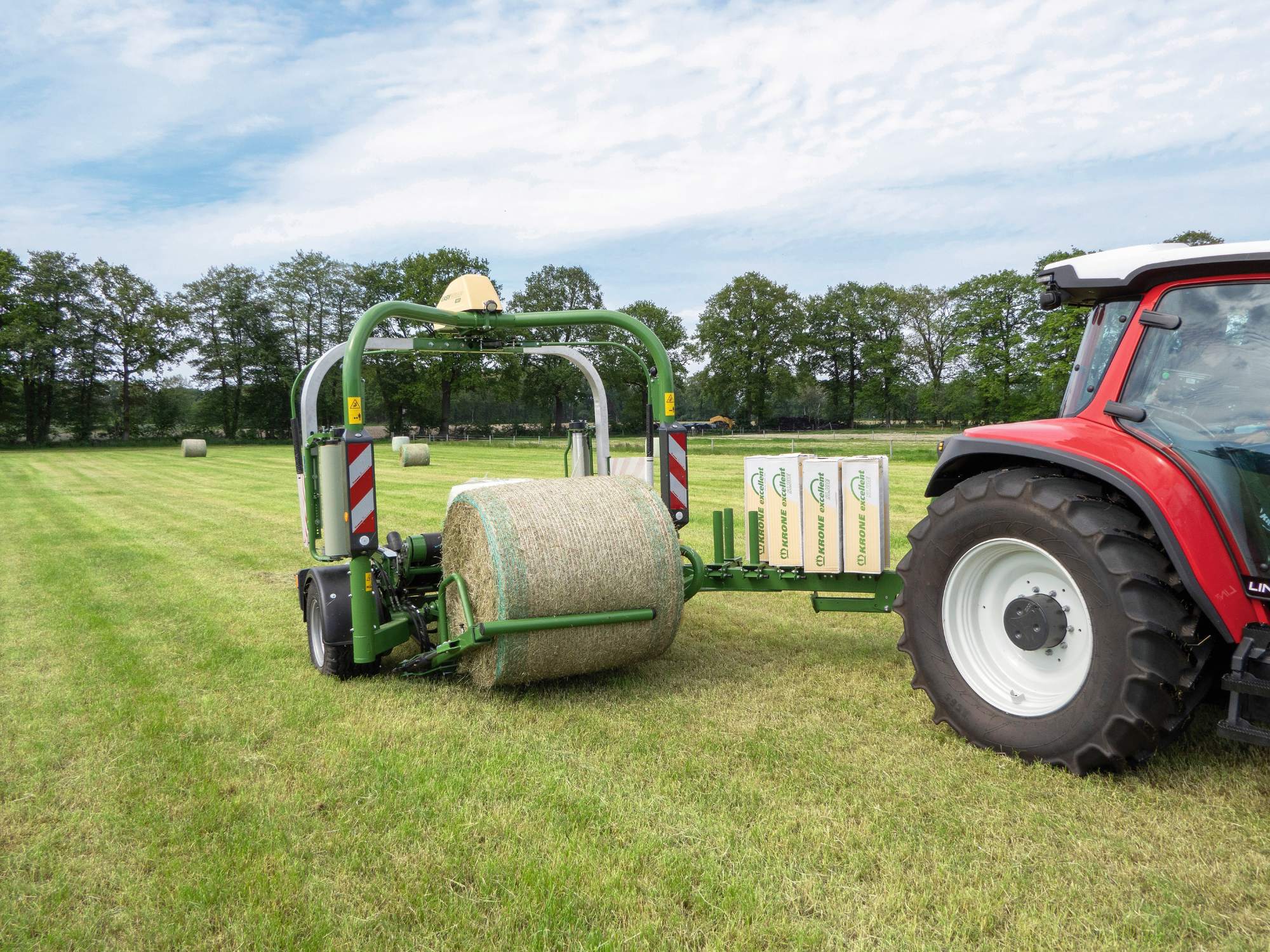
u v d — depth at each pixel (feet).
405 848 9.00
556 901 7.86
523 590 12.89
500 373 202.28
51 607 22.07
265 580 25.71
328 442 15.62
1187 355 9.96
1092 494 10.45
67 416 187.83
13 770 11.43
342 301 217.97
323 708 13.67
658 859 8.58
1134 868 8.24
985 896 7.80
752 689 14.29
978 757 10.98
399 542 16.34
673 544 14.21
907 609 12.16
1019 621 10.79
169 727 12.87
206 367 206.39
